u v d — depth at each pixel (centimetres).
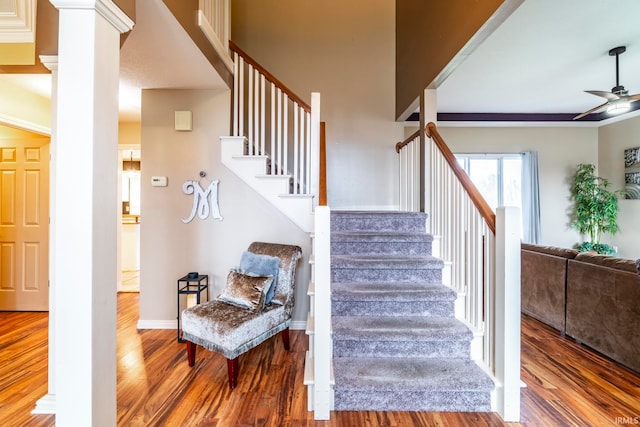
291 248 291
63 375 130
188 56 250
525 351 275
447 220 275
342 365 212
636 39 313
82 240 130
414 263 267
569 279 300
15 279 379
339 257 286
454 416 192
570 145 591
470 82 419
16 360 258
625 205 542
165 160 328
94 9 130
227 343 220
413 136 368
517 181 596
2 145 379
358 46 445
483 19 216
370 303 246
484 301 221
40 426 184
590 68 379
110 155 141
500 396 192
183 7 210
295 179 317
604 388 220
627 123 539
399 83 426
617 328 251
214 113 326
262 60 439
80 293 130
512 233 189
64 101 129
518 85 429
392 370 206
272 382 227
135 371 241
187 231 329
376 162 446
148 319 330
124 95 342
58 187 130
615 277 252
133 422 184
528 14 271
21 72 203
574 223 580
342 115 445
